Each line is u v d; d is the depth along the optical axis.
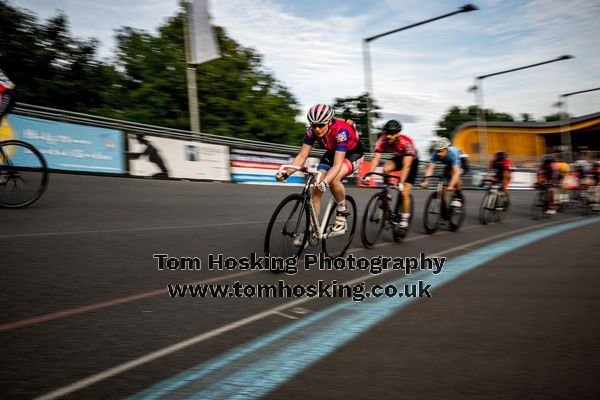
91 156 8.41
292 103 24.86
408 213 4.75
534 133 39.97
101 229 4.07
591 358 1.76
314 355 1.79
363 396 1.45
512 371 1.64
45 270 2.72
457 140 37.47
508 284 3.02
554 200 8.61
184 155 9.92
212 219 5.29
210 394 1.45
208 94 21.05
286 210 3.12
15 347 1.72
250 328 2.08
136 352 1.75
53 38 24.00
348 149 3.67
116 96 21.72
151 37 22.55
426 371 1.64
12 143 4.40
